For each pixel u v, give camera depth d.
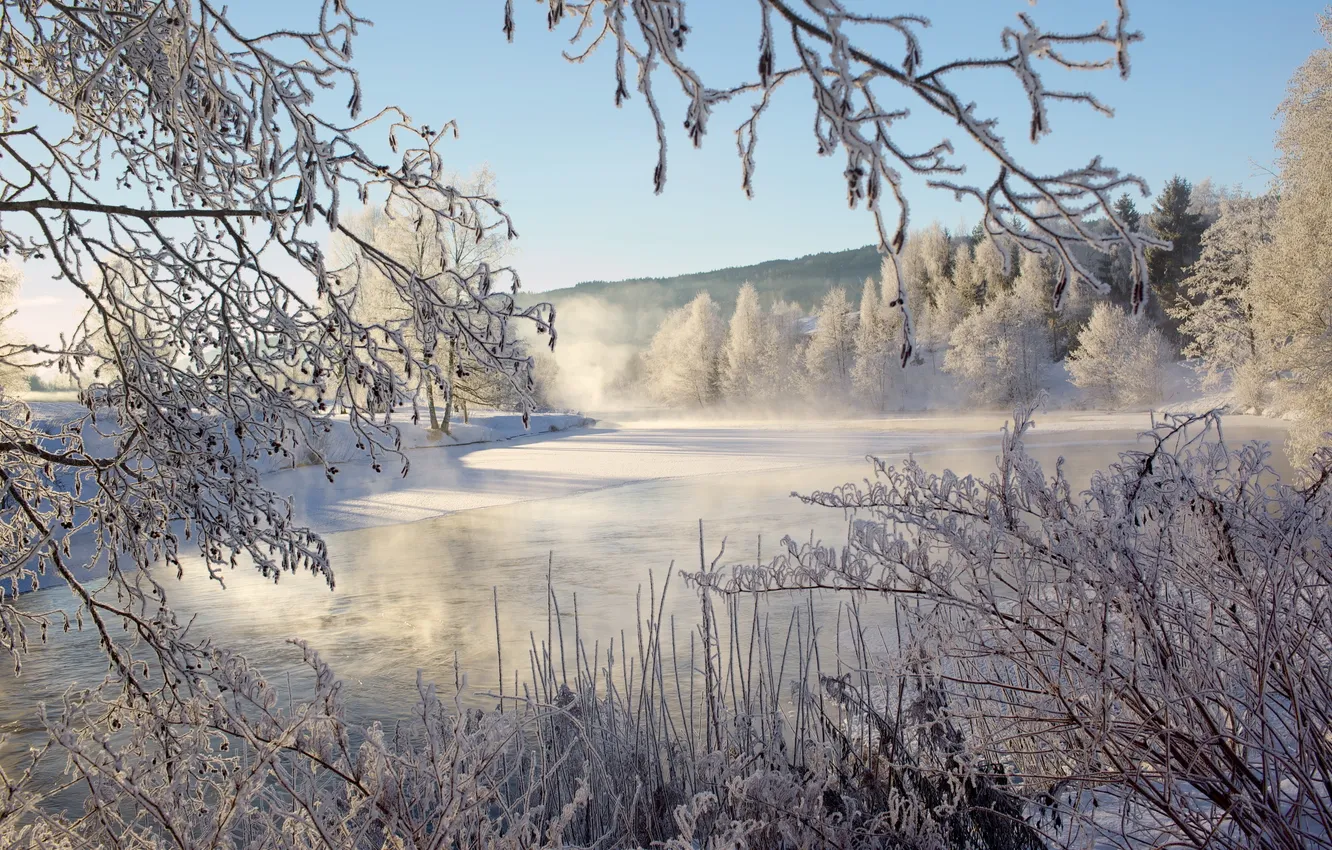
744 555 12.83
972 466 23.67
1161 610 2.65
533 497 21.06
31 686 7.29
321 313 2.80
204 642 2.86
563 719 4.47
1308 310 18.47
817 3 1.08
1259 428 30.20
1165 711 2.54
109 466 2.86
